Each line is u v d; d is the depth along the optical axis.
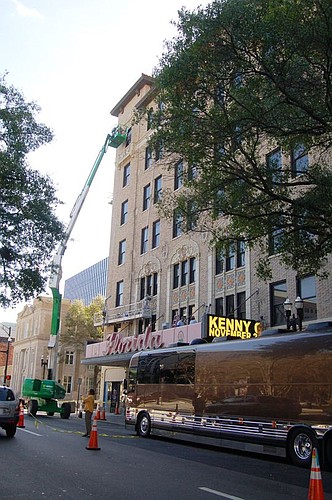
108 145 42.44
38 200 18.59
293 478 10.24
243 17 11.30
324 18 10.89
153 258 34.06
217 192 14.31
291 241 14.52
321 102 12.57
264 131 13.48
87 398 17.23
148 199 36.31
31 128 17.92
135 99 40.06
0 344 91.38
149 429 18.84
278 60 11.63
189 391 17.03
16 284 19.05
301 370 12.95
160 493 8.09
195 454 13.99
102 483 8.71
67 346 67.69
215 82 12.57
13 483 8.44
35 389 30.77
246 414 14.39
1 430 18.66
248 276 25.05
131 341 29.77
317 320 20.67
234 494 8.22
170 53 12.99
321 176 14.27
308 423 12.41
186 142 13.20
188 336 24.66
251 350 14.72
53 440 15.36
